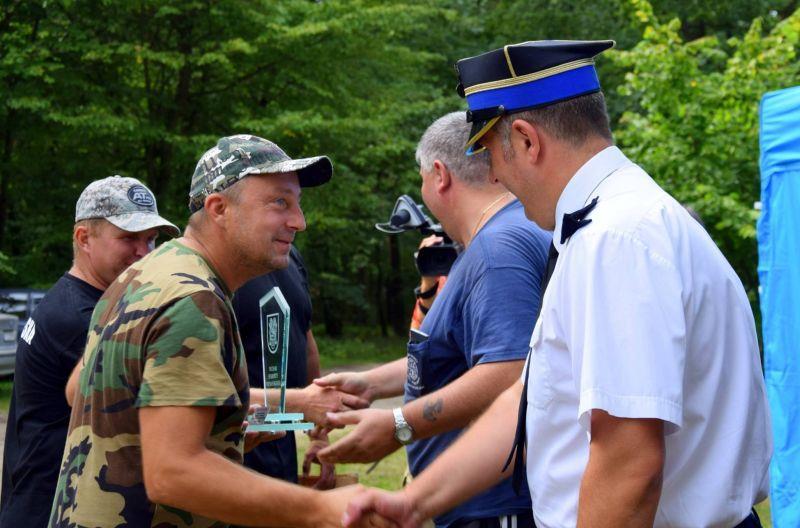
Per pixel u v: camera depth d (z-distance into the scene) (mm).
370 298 25391
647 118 10156
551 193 1657
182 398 1665
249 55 13727
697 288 1466
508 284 2201
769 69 9648
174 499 1668
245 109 14539
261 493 1723
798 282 3709
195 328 1703
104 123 12000
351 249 19062
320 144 14461
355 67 14984
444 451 2176
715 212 9289
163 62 12672
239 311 2814
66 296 2803
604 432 1392
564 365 1562
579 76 1635
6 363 10766
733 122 9586
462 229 2502
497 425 1976
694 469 1508
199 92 14086
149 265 1848
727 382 1515
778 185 3816
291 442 3033
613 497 1376
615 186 1561
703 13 17484
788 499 3652
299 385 3176
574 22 19172
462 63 1745
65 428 2717
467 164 2439
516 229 2293
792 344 3707
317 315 21953
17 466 2736
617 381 1378
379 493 1860
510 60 1648
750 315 1566
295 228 1949
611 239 1440
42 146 13602
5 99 11977
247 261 1928
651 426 1366
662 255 1425
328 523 1789
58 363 2693
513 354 2154
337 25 13344
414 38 19156
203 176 1935
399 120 15758
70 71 12414
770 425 1638
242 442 1859
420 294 3689
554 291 1548
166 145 13875
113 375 1753
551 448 1624
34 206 14398
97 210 2893
